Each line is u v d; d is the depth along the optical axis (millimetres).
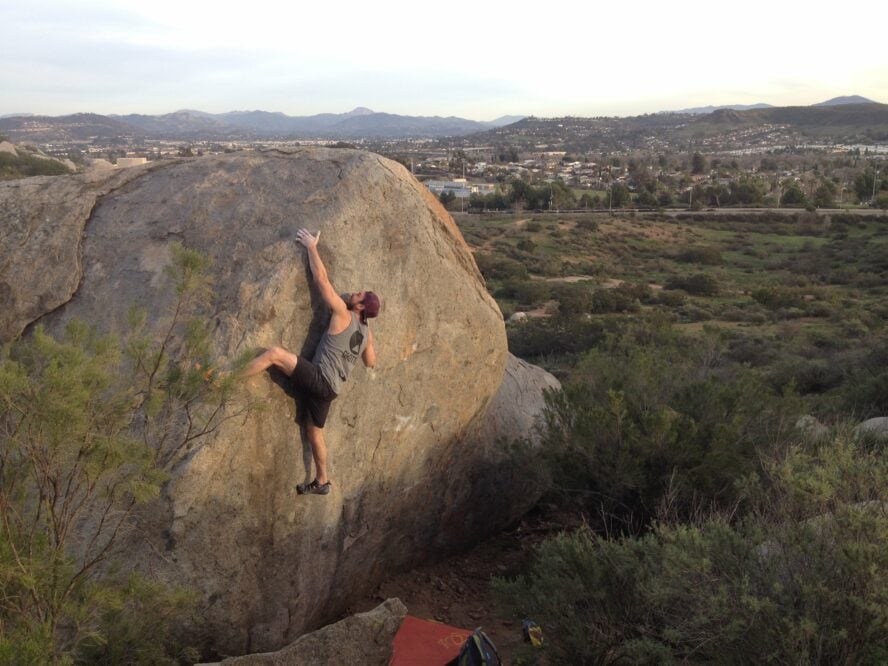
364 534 5812
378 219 5418
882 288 57062
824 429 7789
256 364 4504
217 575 4559
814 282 62906
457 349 6238
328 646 4430
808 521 4211
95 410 3512
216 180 5523
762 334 34312
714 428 6988
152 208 5363
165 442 4312
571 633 4723
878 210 108312
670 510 6324
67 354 3309
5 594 3326
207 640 4637
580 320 36406
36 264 5125
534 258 75000
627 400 7605
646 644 4230
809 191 138875
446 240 6215
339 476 5324
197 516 4371
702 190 133250
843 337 31953
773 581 4008
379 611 4664
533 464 7305
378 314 5406
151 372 4004
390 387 5652
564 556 5035
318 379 4695
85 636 3617
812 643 3787
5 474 3432
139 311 3951
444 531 7102
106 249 5164
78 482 3592
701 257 77250
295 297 4848
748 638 3916
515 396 8547
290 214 5152
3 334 4898
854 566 3670
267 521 4812
